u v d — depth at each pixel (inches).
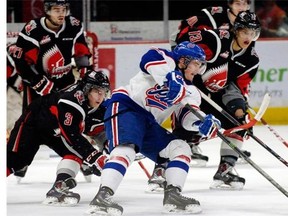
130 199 491.8
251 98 930.7
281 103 941.8
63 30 573.6
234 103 544.1
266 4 970.1
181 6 956.0
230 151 535.2
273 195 510.9
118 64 897.5
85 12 925.2
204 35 530.0
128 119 424.8
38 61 573.6
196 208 437.7
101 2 935.7
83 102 451.2
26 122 474.9
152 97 427.2
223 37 529.0
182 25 623.8
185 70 436.5
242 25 520.4
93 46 825.5
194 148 651.5
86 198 497.4
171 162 436.1
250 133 494.3
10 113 763.4
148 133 434.6
